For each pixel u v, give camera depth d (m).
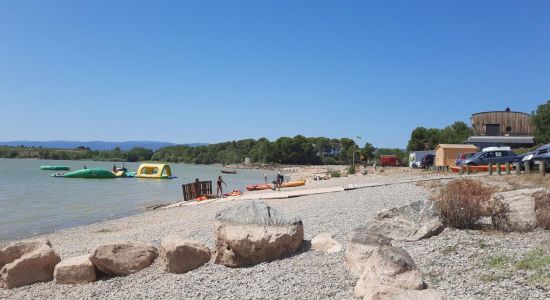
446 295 6.09
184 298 8.05
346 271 8.58
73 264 9.74
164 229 17.88
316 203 21.75
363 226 11.33
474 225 11.32
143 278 9.55
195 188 35.00
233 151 174.88
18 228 22.58
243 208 10.40
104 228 20.88
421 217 10.68
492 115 70.06
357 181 40.88
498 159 37.59
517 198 11.24
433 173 41.38
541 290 6.50
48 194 41.31
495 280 7.16
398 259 6.87
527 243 9.25
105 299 8.52
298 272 8.80
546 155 30.25
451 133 86.44
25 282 9.88
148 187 50.47
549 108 60.28
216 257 10.03
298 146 148.62
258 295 7.74
